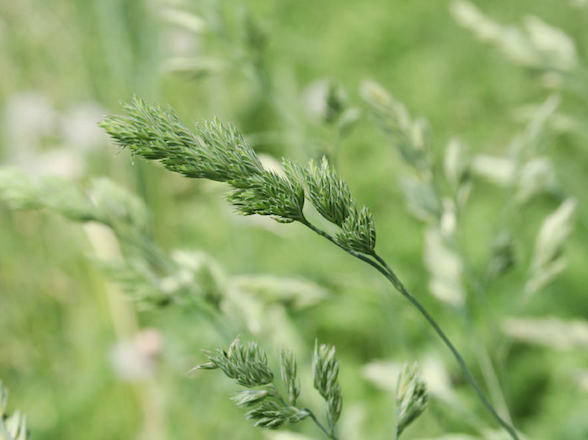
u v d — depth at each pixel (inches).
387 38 68.2
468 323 25.1
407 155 24.5
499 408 24.4
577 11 58.6
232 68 29.3
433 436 34.5
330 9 73.8
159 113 16.1
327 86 25.4
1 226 45.7
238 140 16.3
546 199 45.6
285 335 27.0
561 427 37.6
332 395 17.6
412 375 18.5
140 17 47.2
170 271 23.0
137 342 40.8
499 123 59.3
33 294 45.5
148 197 49.3
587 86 28.7
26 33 49.2
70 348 44.7
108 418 41.7
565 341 24.7
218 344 42.4
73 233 45.9
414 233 50.6
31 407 43.2
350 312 43.6
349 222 16.7
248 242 49.0
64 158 44.9
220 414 39.8
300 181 16.6
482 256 46.9
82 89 48.5
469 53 65.2
